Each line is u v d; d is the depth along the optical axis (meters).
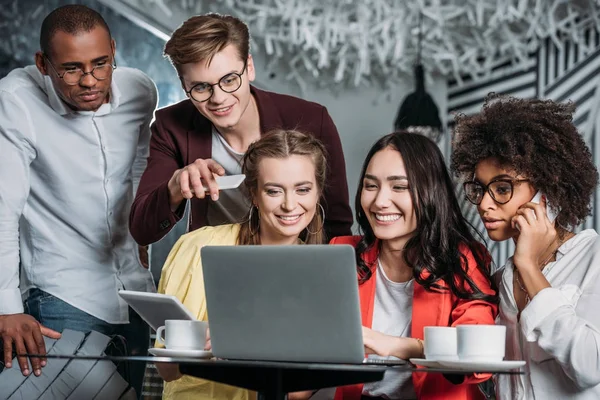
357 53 4.15
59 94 2.60
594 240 2.05
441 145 4.45
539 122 2.10
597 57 3.90
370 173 2.17
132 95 2.76
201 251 1.77
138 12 3.78
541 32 4.00
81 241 2.75
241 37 2.40
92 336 2.51
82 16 2.48
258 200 2.27
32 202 2.73
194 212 2.64
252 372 1.79
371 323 2.20
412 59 4.19
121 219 2.79
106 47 2.50
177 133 2.62
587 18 3.95
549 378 2.00
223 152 2.61
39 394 2.42
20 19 3.73
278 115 2.61
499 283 2.16
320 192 2.34
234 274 1.75
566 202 2.09
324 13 4.01
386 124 4.34
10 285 2.57
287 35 4.07
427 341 1.83
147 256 2.96
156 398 2.83
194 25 2.36
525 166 2.04
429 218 2.15
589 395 1.96
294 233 2.25
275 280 1.72
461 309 2.09
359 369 1.60
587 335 1.86
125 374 2.62
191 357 1.86
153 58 3.93
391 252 2.21
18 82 2.64
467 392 2.08
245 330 1.77
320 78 4.30
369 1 3.98
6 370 2.41
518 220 2.01
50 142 2.65
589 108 3.93
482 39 4.17
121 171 2.76
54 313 2.71
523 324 1.92
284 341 1.74
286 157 2.21
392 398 2.16
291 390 1.77
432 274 2.12
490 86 4.28
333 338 1.71
